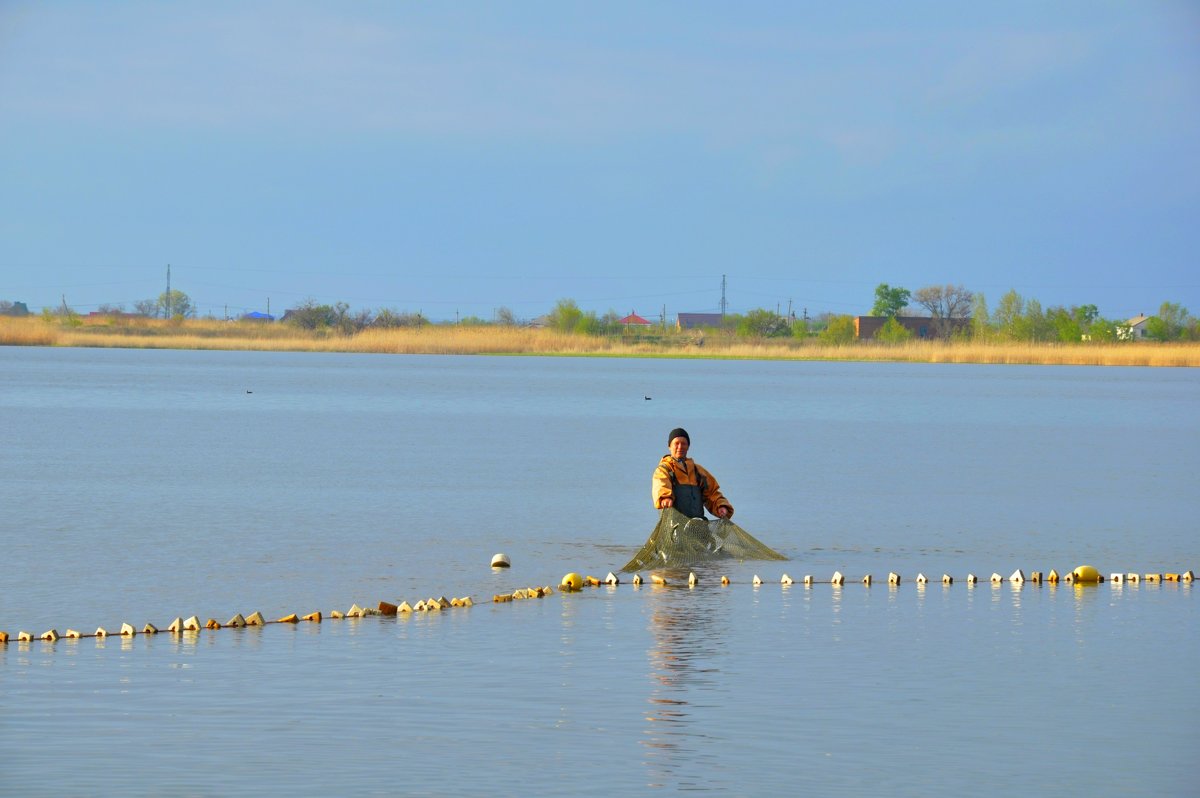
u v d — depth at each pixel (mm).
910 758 27453
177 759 27094
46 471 79812
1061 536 58281
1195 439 115312
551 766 26781
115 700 31078
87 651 35750
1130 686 32750
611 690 32125
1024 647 36875
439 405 151375
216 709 30438
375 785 25719
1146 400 178250
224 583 45250
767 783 25984
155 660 34781
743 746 28078
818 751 27812
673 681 33000
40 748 27719
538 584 46281
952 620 40531
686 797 25219
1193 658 35594
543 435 112500
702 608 42250
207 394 164375
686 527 50938
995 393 194875
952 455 98438
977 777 26422
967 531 59750
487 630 38688
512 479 78688
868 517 64250
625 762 27047
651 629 38938
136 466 83375
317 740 28297
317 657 35188
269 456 90938
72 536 54812
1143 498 72500
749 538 52156
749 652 36094
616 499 69562
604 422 128625
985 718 30109
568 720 29734
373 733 28766
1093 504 69625
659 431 118062
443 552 52406
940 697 31703
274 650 36000
